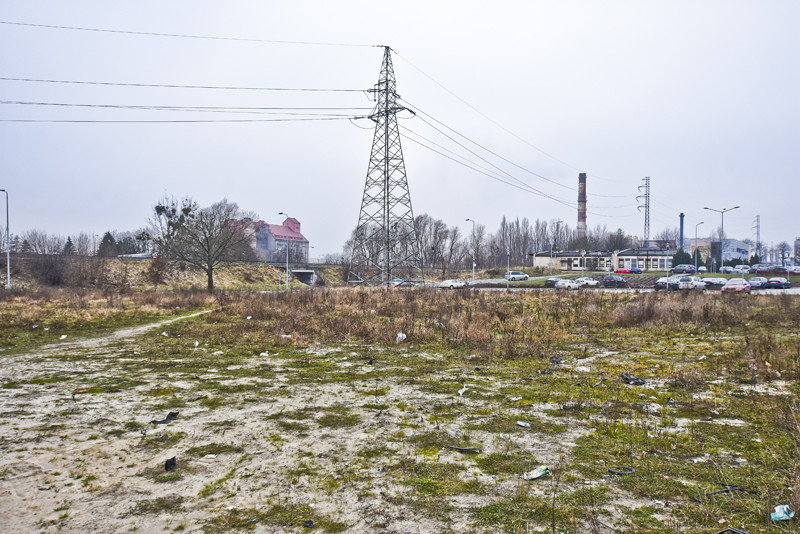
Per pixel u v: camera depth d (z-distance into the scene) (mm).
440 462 5578
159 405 8031
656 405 7836
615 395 8484
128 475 5289
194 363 12070
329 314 22078
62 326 19984
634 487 4879
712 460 5531
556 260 88750
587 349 13531
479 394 8672
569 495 4715
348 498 4719
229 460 5688
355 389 9109
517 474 5234
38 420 7250
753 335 15648
